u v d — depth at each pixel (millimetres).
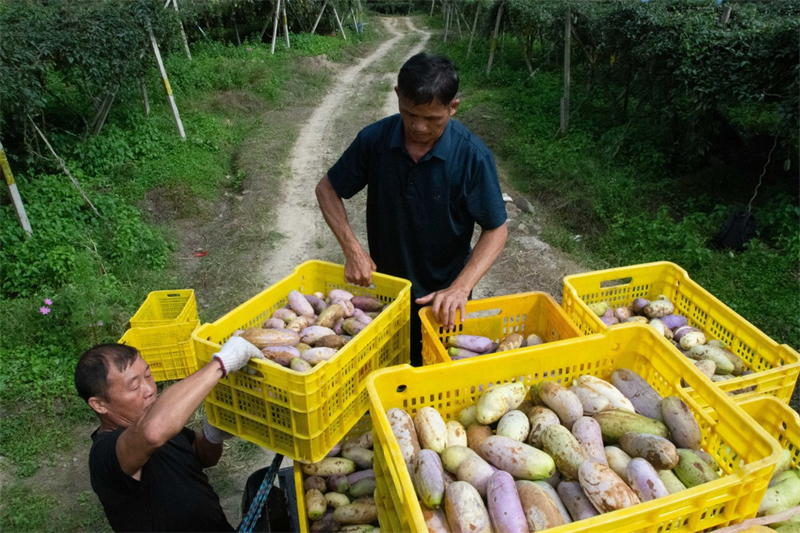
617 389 2248
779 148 7723
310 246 7395
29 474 4098
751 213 6688
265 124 12008
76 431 4492
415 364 3371
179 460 2277
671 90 7922
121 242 6734
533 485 1840
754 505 1716
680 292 3260
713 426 1995
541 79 13383
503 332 2945
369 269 2777
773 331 5137
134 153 9211
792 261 6051
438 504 1779
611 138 9180
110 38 8656
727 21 7840
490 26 15633
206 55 15641
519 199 8188
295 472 2305
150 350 4590
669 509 1598
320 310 2799
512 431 2064
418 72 2268
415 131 2438
